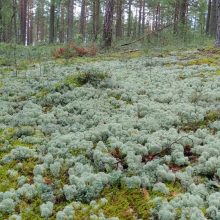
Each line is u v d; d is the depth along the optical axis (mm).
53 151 1873
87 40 7340
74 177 1577
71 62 4398
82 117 2334
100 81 3107
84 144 1905
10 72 3922
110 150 1862
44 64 4023
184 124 2221
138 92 2873
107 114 2385
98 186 1528
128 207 1437
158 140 1901
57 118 2418
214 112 2336
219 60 4246
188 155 1861
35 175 1682
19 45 7211
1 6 7859
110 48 5898
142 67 3979
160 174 1617
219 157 1704
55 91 2951
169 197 1481
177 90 2832
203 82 3059
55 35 14867
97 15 9797
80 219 1356
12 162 1820
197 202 1401
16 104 2688
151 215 1378
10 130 2234
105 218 1335
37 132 2172
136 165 1670
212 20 10336
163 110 2375
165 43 6133
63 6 15453
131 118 2256
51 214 1398
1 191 1559
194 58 4469
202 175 1662
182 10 8070
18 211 1423
